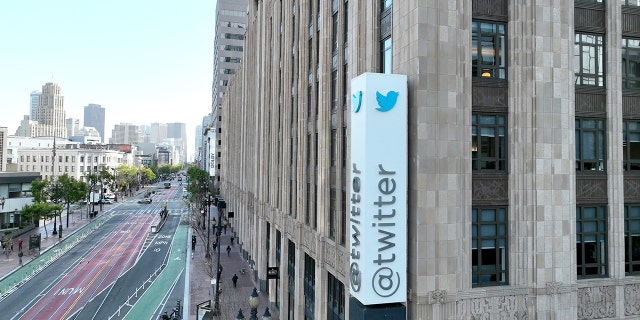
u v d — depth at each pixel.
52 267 53.88
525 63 16.22
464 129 15.55
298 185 30.86
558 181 16.19
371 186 14.38
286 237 35.31
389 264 14.48
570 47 16.61
